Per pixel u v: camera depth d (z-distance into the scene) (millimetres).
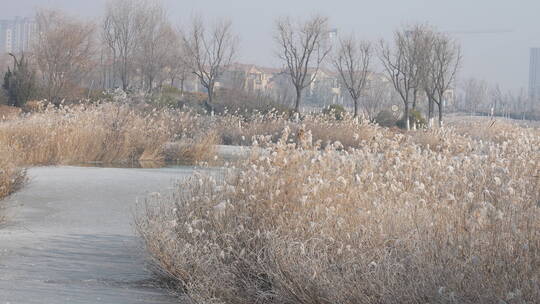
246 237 8219
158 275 8445
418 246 6535
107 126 28484
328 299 6426
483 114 113812
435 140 27391
